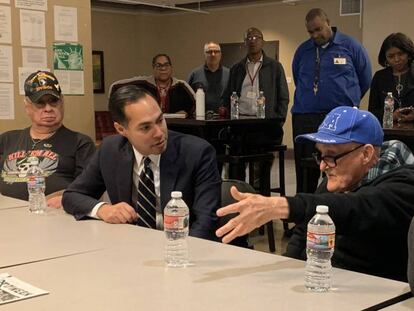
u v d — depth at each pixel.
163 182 2.21
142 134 2.09
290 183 7.25
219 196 2.24
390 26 7.62
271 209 1.47
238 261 1.59
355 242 1.75
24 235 1.93
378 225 1.54
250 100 5.70
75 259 1.62
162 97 5.58
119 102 2.11
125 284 1.39
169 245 1.66
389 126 4.08
